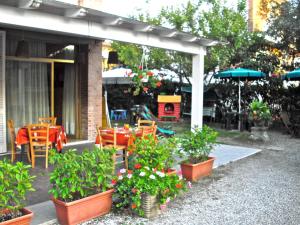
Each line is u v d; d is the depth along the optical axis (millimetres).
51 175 4117
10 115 8633
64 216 4062
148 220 4371
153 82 9703
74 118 9883
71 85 9852
